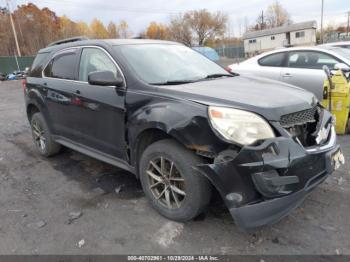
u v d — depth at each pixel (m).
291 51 6.87
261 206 2.47
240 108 2.62
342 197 3.42
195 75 3.72
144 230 2.99
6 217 3.32
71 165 4.71
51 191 3.89
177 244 2.78
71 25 66.12
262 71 7.13
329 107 5.50
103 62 3.72
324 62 6.37
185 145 2.72
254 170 2.44
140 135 3.15
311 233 2.85
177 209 3.00
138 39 4.18
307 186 2.62
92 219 3.22
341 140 5.36
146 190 3.27
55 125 4.62
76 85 4.01
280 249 2.66
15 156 5.27
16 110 10.27
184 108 2.79
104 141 3.70
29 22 54.09
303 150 2.59
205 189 2.78
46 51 5.02
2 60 35.09
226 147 2.54
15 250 2.78
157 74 3.47
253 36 64.81
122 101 3.32
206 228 2.97
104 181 4.09
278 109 2.65
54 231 3.04
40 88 4.75
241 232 2.89
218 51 58.88
